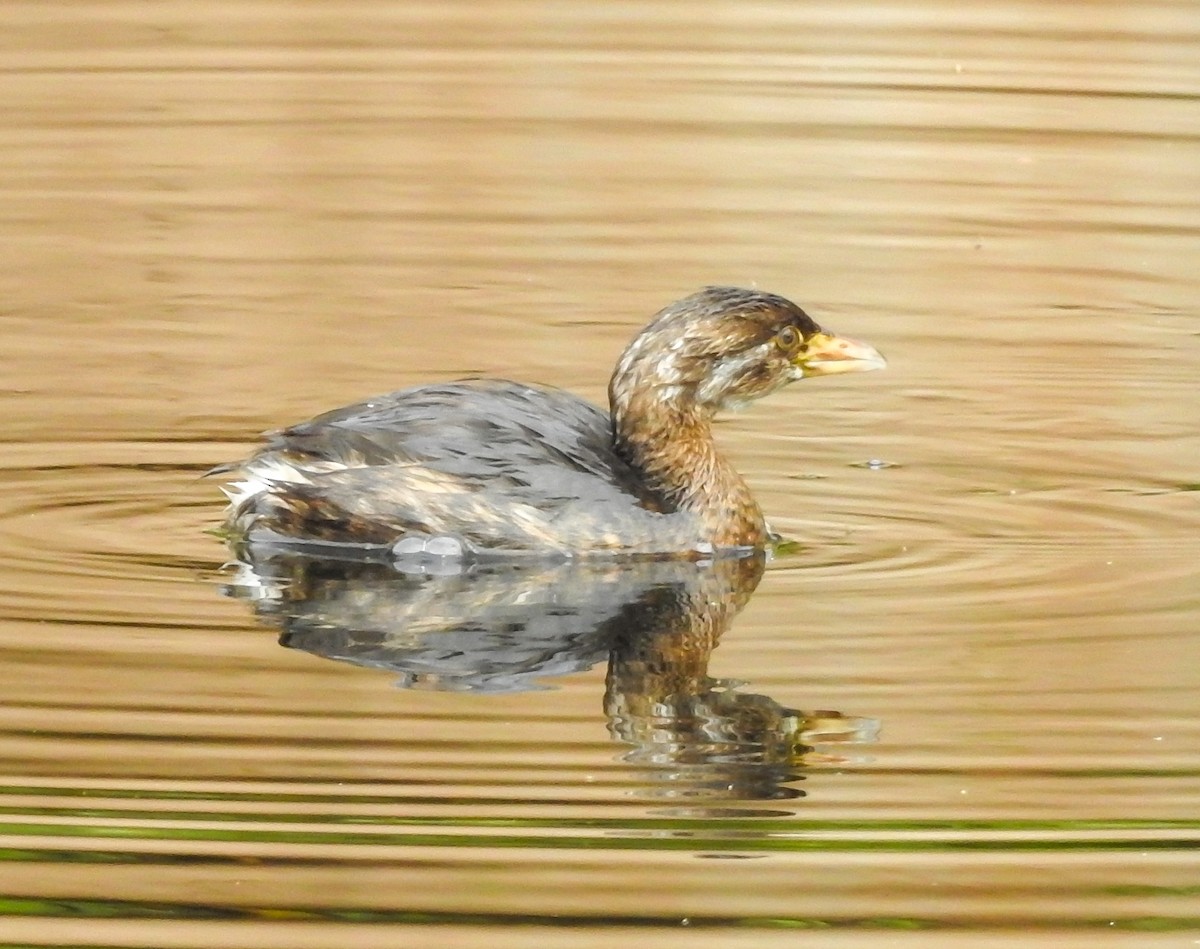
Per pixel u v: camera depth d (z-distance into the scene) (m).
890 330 18.25
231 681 11.00
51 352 17.30
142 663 11.23
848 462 15.33
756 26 27.23
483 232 20.56
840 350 14.05
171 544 13.33
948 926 8.79
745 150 22.98
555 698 10.88
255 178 21.95
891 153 22.92
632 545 13.18
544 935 8.65
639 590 12.65
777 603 12.41
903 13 27.70
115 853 9.23
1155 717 10.69
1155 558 13.24
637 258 19.86
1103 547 13.49
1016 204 21.50
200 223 20.72
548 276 19.39
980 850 9.33
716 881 9.05
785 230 20.70
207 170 22.17
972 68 25.47
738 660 11.43
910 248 20.30
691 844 9.36
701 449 13.57
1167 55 25.95
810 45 26.39
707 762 10.14
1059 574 12.92
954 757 10.22
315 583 12.65
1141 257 20.12
